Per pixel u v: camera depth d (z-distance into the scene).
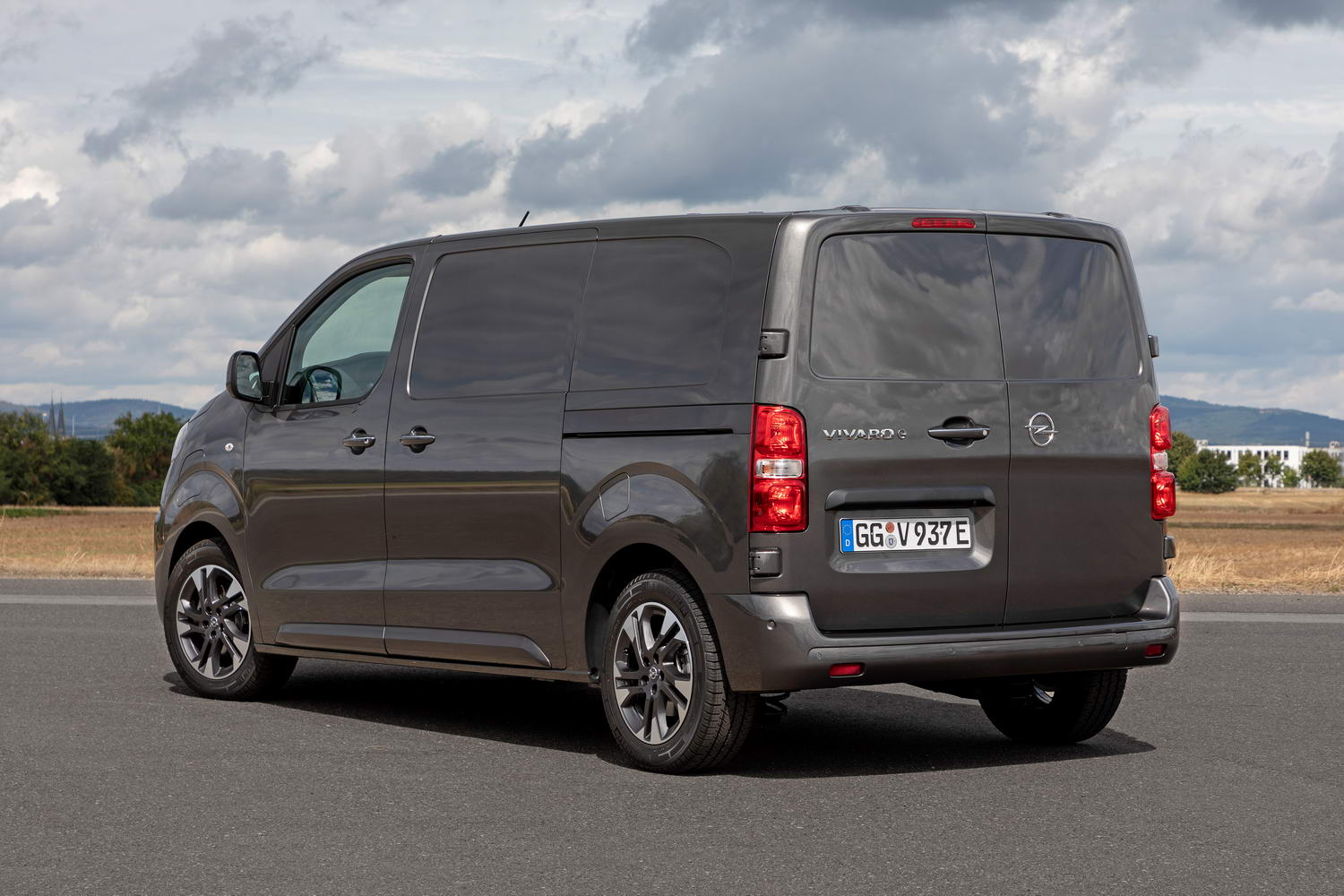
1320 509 150.38
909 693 9.24
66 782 6.32
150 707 8.39
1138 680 9.38
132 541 60.84
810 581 6.28
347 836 5.38
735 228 6.62
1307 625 12.30
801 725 8.01
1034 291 6.88
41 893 4.63
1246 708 8.36
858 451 6.38
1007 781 6.39
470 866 4.96
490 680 9.70
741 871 4.89
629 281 6.93
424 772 6.58
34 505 153.50
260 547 8.45
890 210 6.63
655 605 6.62
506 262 7.48
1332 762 6.83
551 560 7.02
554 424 7.04
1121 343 7.12
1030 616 6.78
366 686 9.37
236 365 8.42
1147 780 6.41
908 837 5.37
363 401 7.97
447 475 7.46
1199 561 19.22
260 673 8.62
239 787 6.25
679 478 6.51
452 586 7.45
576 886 4.71
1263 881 4.76
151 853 5.13
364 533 7.88
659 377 6.68
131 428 190.00
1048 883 4.74
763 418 6.28
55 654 10.55
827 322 6.40
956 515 6.62
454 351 7.58
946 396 6.57
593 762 6.86
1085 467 6.89
